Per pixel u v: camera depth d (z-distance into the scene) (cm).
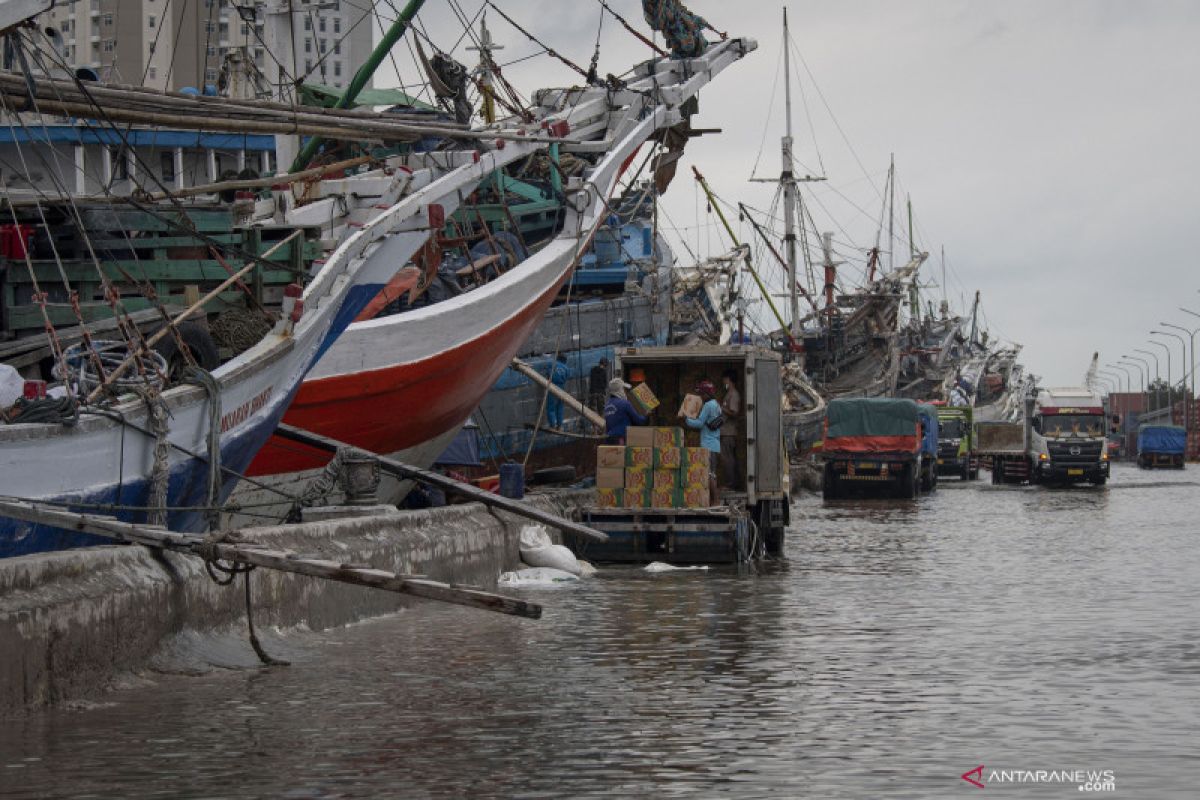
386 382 2119
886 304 9788
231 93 3172
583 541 2303
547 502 2352
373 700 1009
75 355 1505
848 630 1441
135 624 1058
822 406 6900
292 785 746
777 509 2508
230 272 1914
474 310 2298
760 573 2131
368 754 825
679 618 1547
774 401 2516
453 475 2527
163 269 1905
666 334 4222
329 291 1862
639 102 2925
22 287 1838
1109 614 1588
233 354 1877
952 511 4250
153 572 1103
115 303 1534
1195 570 2164
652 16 3030
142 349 1507
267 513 1988
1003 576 2069
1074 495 5528
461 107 2795
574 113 2845
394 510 1786
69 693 973
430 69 2756
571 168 3228
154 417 1402
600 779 764
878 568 2219
